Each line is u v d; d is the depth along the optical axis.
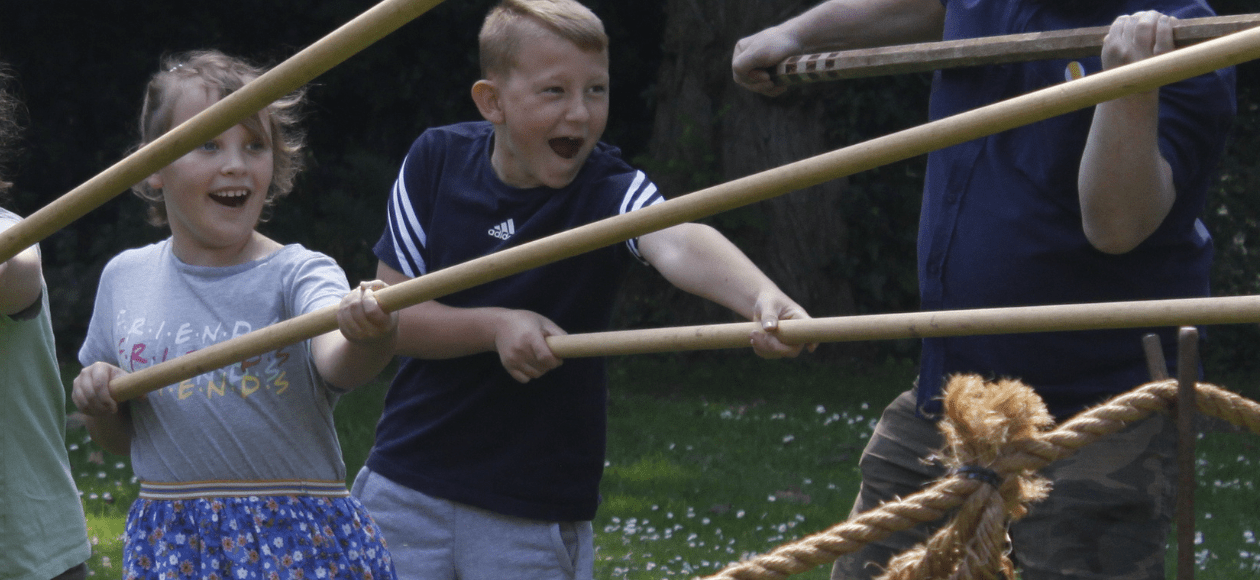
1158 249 3.73
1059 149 3.70
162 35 16.09
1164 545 3.70
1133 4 3.76
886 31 4.68
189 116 3.79
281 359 3.59
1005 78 3.99
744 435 11.03
